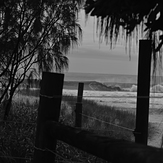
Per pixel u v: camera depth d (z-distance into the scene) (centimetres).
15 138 405
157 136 669
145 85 281
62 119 619
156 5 218
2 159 346
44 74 219
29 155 376
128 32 230
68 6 527
